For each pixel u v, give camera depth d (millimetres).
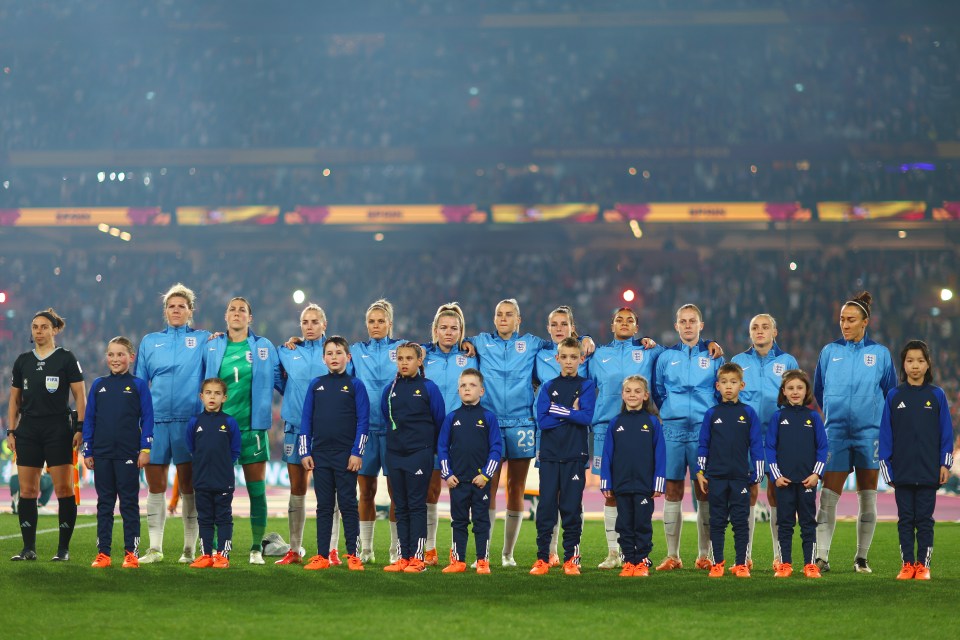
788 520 9156
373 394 10047
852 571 9578
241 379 9883
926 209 38562
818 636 6363
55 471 9742
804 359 37406
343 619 6781
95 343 40438
